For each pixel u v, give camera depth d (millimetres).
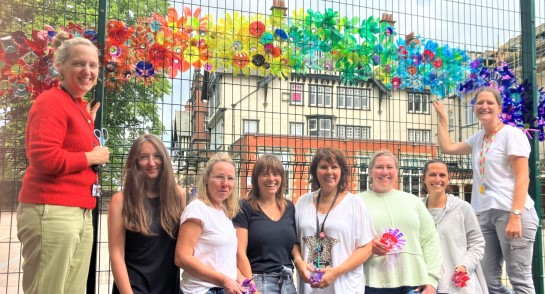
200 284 2777
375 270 3307
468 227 3588
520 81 4883
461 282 3342
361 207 3244
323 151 3314
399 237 3195
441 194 3680
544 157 5254
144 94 3859
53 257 2578
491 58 4867
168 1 3883
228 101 8016
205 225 2834
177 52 3852
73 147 2699
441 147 4324
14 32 3342
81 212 2729
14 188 3461
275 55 4180
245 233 3074
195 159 3844
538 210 4602
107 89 3756
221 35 4008
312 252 3135
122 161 3734
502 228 3738
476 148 4035
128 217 2770
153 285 2783
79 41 2799
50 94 2670
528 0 4844
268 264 3020
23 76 3354
